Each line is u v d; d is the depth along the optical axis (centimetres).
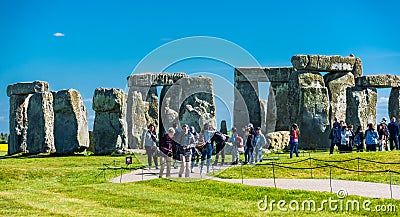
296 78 4097
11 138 4372
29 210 1742
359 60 4362
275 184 2088
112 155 3675
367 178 2242
